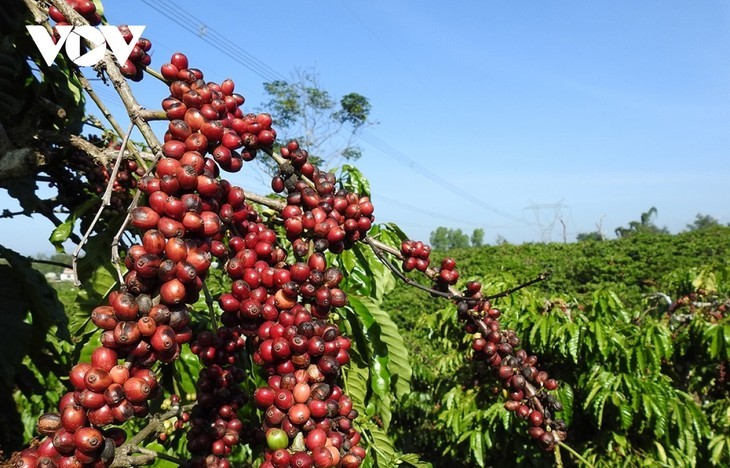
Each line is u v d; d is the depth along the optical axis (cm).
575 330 422
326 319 148
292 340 131
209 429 160
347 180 290
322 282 142
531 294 500
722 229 2088
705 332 454
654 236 2100
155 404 220
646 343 413
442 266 178
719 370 489
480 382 476
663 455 392
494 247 2370
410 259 178
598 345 411
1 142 184
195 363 228
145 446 211
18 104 216
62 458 100
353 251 263
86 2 149
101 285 216
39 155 185
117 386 103
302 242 153
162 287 110
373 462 257
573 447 438
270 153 157
